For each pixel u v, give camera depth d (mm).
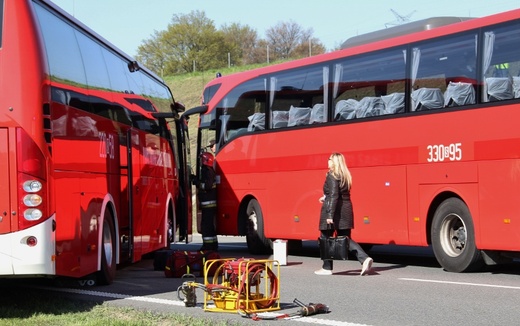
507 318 9227
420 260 17688
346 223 14312
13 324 8805
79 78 11555
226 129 21219
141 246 15297
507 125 13422
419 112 15195
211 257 14508
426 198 14992
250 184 20172
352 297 11164
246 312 9375
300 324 8844
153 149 16922
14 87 9617
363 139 16516
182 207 20250
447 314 9555
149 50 92875
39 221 9578
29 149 9578
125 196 14008
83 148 11367
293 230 18672
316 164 17906
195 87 71812
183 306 10383
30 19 9805
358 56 16859
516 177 13250
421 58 15305
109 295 11625
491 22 13914
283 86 19156
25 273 9523
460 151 14266
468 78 14242
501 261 14273
